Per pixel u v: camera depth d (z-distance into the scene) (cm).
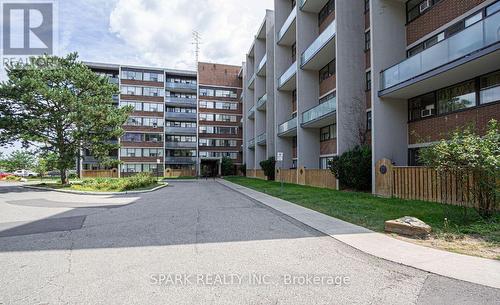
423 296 391
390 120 1606
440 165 806
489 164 709
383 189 1450
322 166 2578
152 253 589
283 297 389
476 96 1260
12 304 371
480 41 1051
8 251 609
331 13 2433
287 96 3388
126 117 2877
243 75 5612
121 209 1210
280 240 687
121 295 395
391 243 645
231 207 1260
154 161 5725
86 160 5200
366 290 411
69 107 2530
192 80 6400
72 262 536
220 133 6400
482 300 378
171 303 371
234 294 398
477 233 690
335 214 1002
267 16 3759
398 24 1659
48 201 1514
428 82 1338
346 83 1959
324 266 509
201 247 630
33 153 2714
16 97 2375
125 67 5644
